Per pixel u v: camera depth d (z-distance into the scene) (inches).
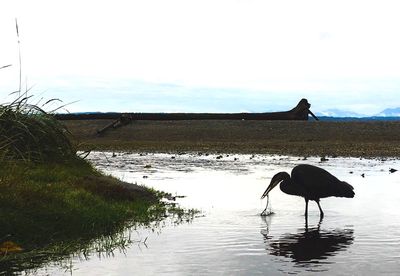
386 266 279.9
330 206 507.8
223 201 545.0
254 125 1736.0
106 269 281.1
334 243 338.3
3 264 298.7
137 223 420.5
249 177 779.4
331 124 1727.4
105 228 398.9
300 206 510.6
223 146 1485.0
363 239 351.3
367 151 1322.6
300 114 1814.7
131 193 535.8
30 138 546.9
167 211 478.6
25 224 363.9
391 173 831.7
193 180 739.4
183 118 1829.5
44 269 285.0
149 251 320.2
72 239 362.0
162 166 972.6
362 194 589.6
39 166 535.2
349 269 274.2
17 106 555.8
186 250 322.0
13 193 398.3
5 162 486.0
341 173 830.5
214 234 372.2
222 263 288.8
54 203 412.5
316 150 1355.8
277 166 970.1
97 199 467.8
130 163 1043.9
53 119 595.2
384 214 458.0
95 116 1845.5
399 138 1594.5
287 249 322.0
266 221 426.9
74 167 581.9
